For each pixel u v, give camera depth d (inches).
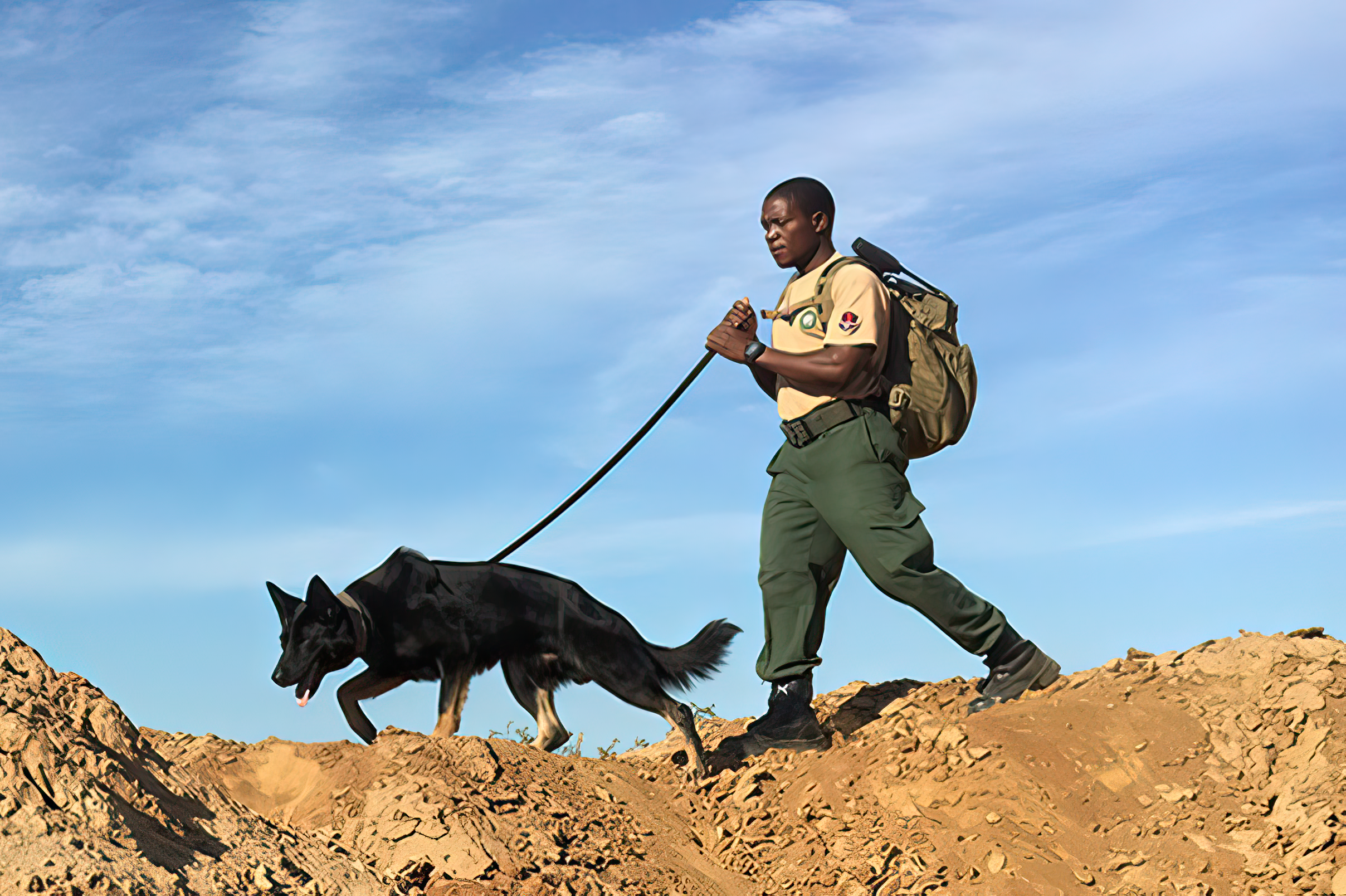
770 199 285.1
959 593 271.6
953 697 287.4
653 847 235.1
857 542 270.5
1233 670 256.2
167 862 144.3
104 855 137.1
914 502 274.8
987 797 231.3
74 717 164.7
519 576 285.1
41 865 130.4
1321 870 192.1
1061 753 240.5
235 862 153.7
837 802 248.4
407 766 235.3
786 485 283.1
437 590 277.3
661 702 280.2
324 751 243.9
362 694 276.4
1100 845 217.5
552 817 230.8
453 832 210.4
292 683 263.0
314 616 264.5
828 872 224.8
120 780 153.4
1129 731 244.2
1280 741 229.6
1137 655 280.8
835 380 265.0
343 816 219.9
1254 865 199.3
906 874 217.6
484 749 248.4
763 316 292.2
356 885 165.9
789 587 282.8
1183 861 204.7
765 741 286.2
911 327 275.7
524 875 202.2
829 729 297.3
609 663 279.3
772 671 286.7
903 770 249.3
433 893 194.9
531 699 288.5
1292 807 210.4
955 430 277.1
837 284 273.1
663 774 285.6
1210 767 230.2
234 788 233.1
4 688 161.3
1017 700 269.0
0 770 142.3
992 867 211.8
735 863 239.9
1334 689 237.1
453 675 277.1
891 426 274.4
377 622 271.4
